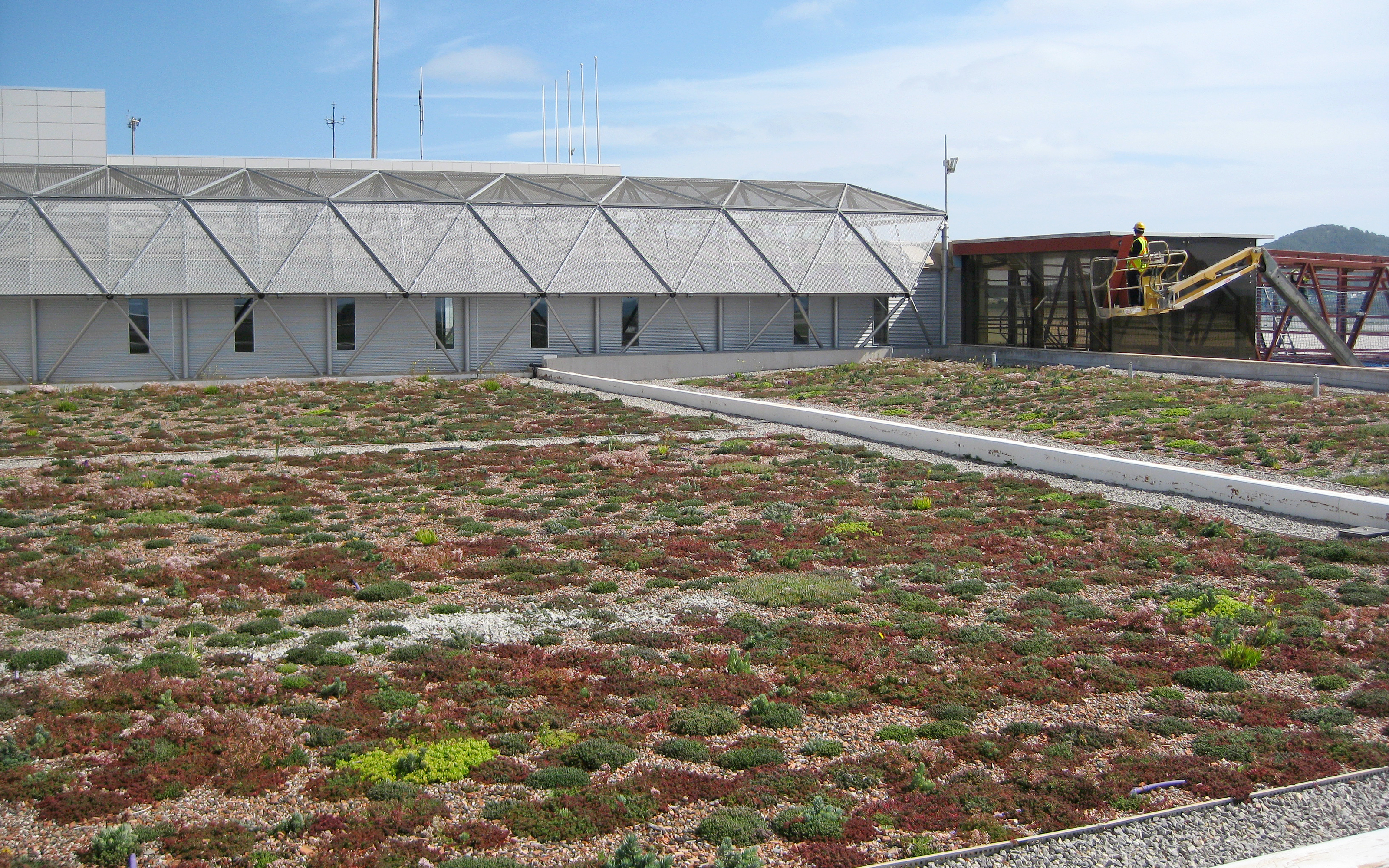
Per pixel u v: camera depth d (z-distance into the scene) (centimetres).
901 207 5431
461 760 988
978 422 3105
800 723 1081
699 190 5300
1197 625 1362
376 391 3934
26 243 4028
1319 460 2409
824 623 1403
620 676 1203
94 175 4303
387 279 4403
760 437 2945
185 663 1218
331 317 4369
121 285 4056
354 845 838
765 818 887
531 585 1575
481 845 841
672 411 3494
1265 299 5012
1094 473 2275
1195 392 3522
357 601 1510
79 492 2108
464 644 1311
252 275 4244
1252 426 2842
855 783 948
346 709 1105
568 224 4809
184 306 4181
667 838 857
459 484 2331
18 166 4241
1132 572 1606
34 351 4019
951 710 1099
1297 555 1675
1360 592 1470
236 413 3381
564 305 4719
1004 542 1784
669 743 1021
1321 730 1045
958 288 5494
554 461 2603
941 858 817
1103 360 4450
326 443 2852
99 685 1146
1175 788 928
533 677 1198
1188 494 2094
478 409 3488
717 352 4794
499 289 4534
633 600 1510
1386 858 766
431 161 5638
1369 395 3319
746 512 2070
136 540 1814
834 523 1953
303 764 986
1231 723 1073
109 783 941
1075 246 4722
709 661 1251
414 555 1725
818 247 5147
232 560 1683
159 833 853
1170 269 4588
